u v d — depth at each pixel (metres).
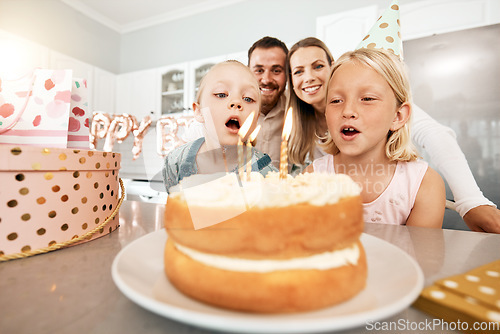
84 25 3.16
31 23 2.68
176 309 0.23
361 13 2.10
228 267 0.28
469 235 0.61
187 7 3.11
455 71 1.75
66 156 0.45
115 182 0.59
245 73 1.07
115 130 1.55
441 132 1.56
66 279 0.35
